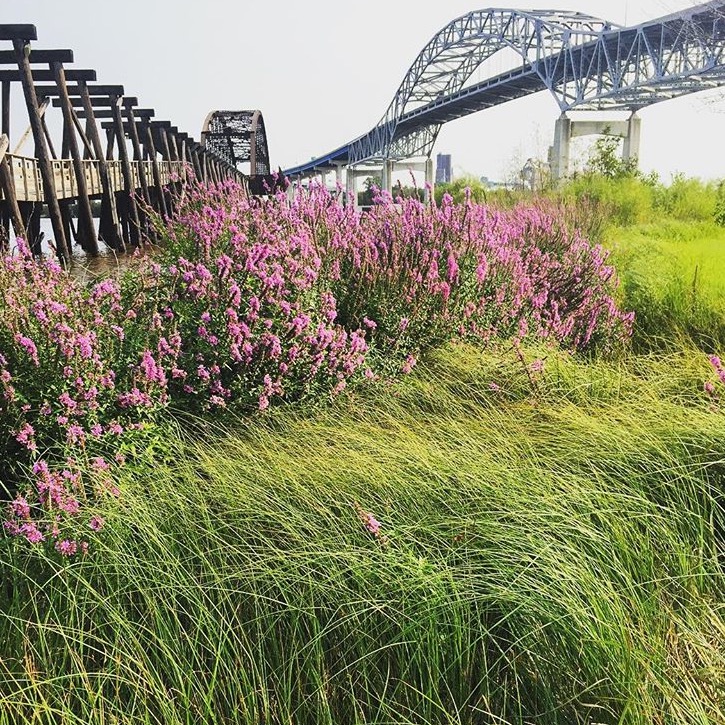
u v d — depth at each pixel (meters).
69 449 3.15
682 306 7.03
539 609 2.26
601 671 2.13
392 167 81.62
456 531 2.75
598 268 7.25
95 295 4.18
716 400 4.20
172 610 2.31
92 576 2.52
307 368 4.29
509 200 17.98
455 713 2.13
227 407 4.06
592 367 5.11
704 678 2.17
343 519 2.84
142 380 3.62
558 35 66.25
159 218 8.58
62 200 14.33
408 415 4.11
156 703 2.12
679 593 2.61
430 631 2.23
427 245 5.98
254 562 2.55
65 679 2.16
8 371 3.46
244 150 68.50
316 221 6.47
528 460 3.32
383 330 5.31
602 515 2.84
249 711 2.07
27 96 11.35
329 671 2.28
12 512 2.68
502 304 5.93
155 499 2.97
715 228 14.71
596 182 21.17
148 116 20.08
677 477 3.22
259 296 4.43
